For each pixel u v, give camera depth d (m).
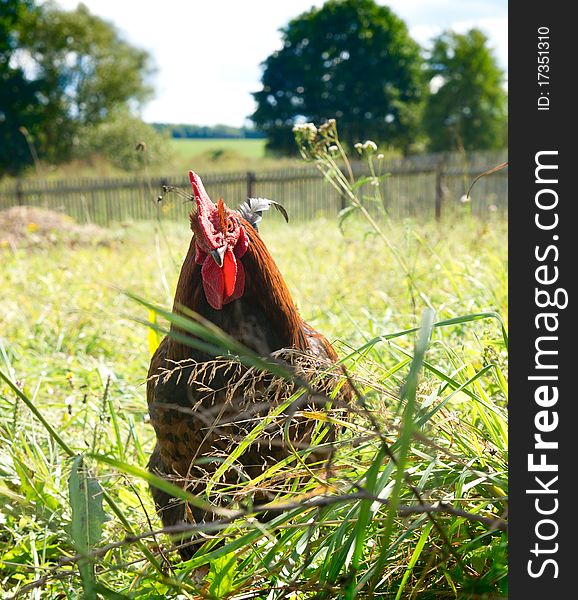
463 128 44.06
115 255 10.48
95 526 2.14
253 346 2.64
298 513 2.21
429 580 2.30
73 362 5.07
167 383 2.68
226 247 2.56
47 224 14.31
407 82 59.22
